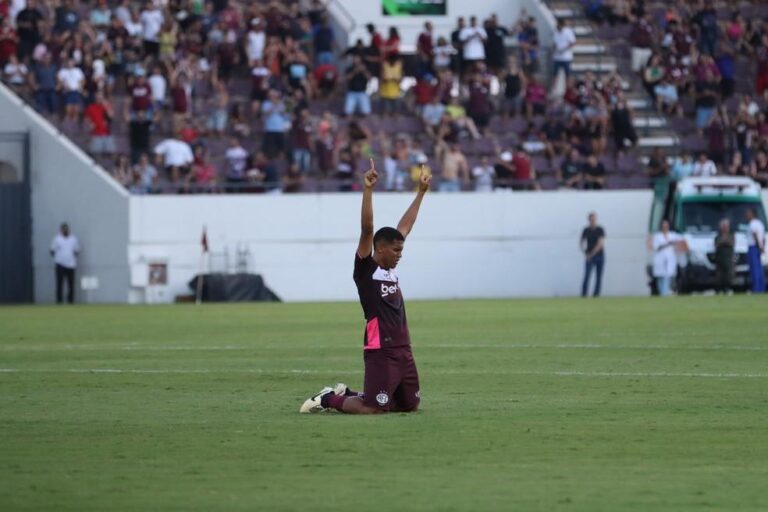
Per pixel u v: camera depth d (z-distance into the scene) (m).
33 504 20.44
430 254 104.19
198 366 43.19
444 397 33.84
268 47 108.88
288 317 72.06
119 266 99.75
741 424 28.73
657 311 72.62
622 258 105.81
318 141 104.69
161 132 105.94
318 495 20.98
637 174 109.56
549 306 81.62
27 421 29.84
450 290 104.38
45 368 42.81
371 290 29.53
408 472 22.98
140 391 35.94
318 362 44.28
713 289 97.50
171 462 24.12
